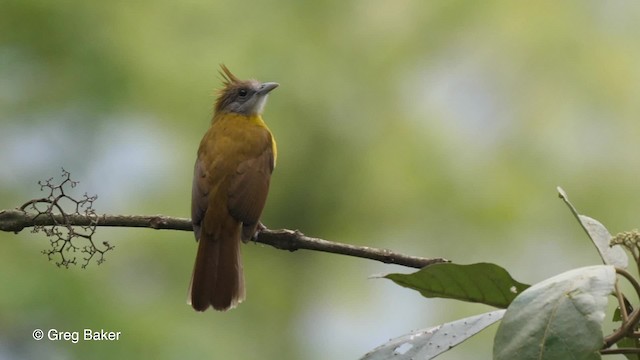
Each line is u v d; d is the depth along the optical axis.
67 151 13.18
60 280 11.07
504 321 3.90
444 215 15.66
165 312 11.80
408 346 4.63
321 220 16.06
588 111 15.39
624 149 15.15
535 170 15.34
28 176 12.96
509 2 15.99
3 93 13.22
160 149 13.95
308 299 16.12
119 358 10.76
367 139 15.79
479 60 15.99
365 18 15.83
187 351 11.40
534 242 15.20
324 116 15.51
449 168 15.68
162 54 13.98
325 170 15.82
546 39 15.74
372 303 16.09
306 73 15.14
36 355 10.66
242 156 7.86
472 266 4.80
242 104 9.10
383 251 6.21
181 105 14.03
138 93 13.68
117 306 11.23
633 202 14.97
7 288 10.77
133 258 13.08
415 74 15.95
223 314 14.18
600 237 4.77
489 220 15.35
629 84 15.37
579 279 3.92
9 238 11.27
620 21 15.69
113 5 13.87
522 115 15.65
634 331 4.30
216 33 14.50
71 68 13.39
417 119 15.83
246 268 15.98
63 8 13.51
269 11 15.01
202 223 7.48
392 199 15.91
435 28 16.05
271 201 15.85
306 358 15.71
